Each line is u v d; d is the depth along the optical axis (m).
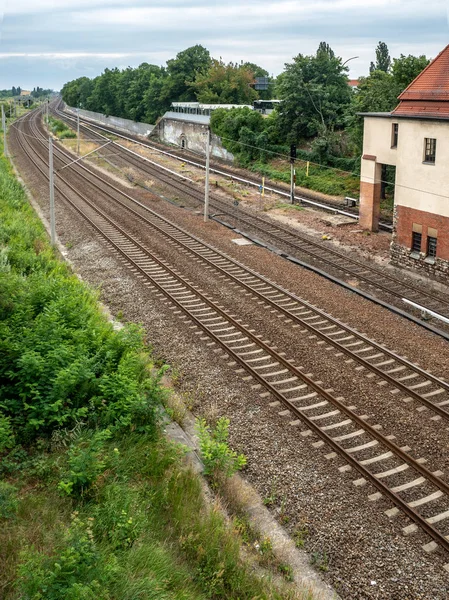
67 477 9.69
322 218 35.91
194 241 29.36
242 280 23.30
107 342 14.82
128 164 58.19
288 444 12.31
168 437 12.17
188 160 61.91
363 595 8.60
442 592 8.63
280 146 55.28
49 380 12.05
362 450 12.11
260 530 9.84
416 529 9.88
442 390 14.59
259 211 38.19
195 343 17.31
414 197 25.19
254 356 16.42
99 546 8.24
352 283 23.78
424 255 25.19
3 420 10.62
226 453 11.15
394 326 18.80
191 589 8.16
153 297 21.17
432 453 12.03
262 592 8.31
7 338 13.27
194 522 9.45
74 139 79.94
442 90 24.09
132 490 9.86
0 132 86.62
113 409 11.96
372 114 31.17
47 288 17.69
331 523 10.02
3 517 8.55
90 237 29.94
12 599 6.98
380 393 14.39
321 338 17.66
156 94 88.12
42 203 39.12
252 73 83.62
